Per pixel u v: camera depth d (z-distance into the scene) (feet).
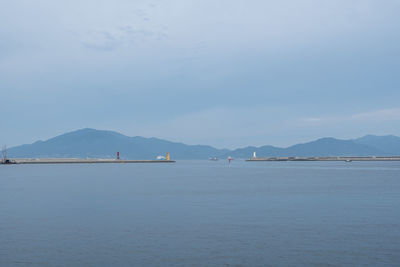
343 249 75.51
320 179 304.30
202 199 157.38
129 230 93.04
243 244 79.46
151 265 66.59
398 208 128.57
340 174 396.57
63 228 95.35
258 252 73.77
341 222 102.06
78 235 87.66
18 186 231.91
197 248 76.54
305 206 134.51
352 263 67.21
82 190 201.46
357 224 99.30
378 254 72.28
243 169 597.52
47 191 195.93
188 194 178.81
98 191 195.52
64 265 66.90
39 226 97.86
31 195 174.60
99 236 86.69
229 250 75.15
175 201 150.10
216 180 295.89
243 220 105.60
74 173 442.09
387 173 420.77
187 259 69.67
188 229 93.71
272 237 85.20
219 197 165.27
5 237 85.92
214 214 116.26
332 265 66.28
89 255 72.23
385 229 93.20
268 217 110.32
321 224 99.55
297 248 76.33
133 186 230.48
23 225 99.14
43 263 67.77
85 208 129.70
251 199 156.97
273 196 168.86
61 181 284.20
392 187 217.97
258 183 257.96
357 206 134.10
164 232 90.63
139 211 122.72
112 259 69.82
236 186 230.07
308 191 193.06
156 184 249.34
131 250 75.41
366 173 424.05
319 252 73.61
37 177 346.74
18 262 68.28
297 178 321.52
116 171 513.86
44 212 120.57
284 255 71.87
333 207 131.44
